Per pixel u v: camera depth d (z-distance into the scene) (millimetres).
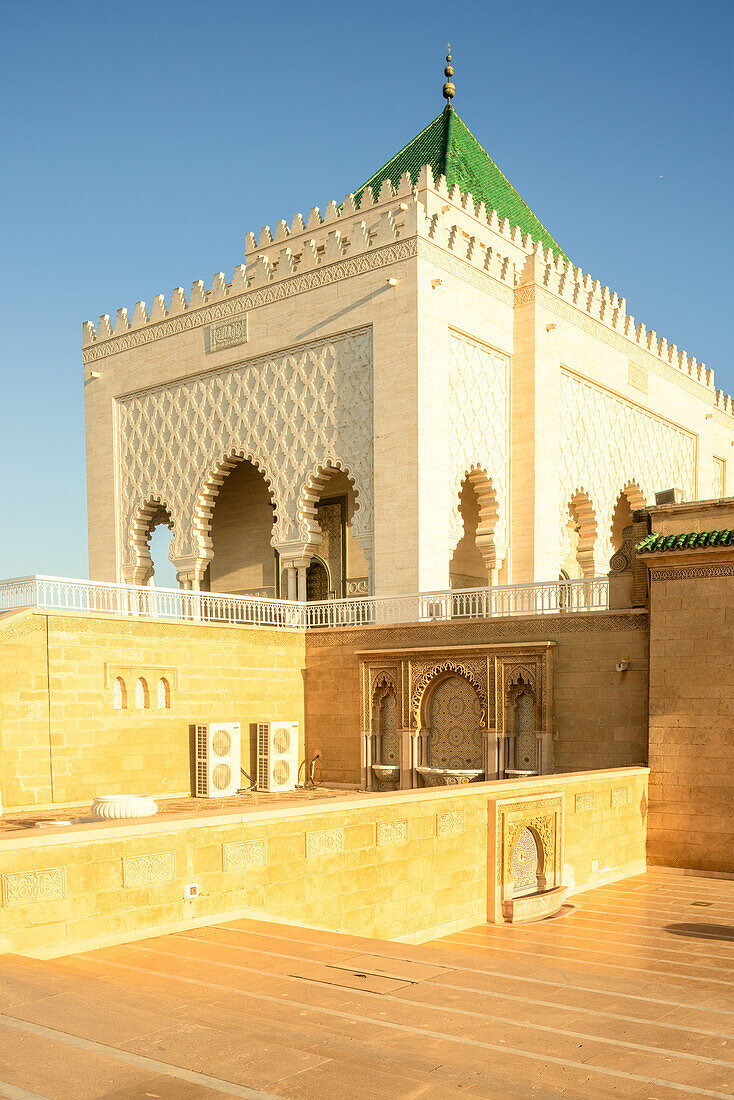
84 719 14625
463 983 6320
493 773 15477
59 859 6512
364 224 20000
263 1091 3389
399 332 19203
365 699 17375
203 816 7520
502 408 21469
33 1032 4125
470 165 27000
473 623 16078
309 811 8391
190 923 7305
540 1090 3760
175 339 23703
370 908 8992
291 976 5875
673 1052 4762
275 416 21469
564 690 14828
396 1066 3771
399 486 18969
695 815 13023
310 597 24234
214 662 16750
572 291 23047
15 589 14602
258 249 25109
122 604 15508
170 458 23734
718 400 31109
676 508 13516
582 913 10852
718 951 8977
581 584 15133
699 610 13117
